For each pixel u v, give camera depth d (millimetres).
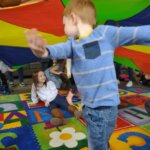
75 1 922
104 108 901
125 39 786
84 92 911
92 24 925
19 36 1874
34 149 1541
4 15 1603
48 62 3816
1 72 3322
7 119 2154
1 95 3225
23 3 1515
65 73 3119
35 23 1750
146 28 725
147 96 2955
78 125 1940
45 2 1525
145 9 1681
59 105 2354
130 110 2346
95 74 872
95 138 944
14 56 2092
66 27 935
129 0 1541
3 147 1573
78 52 864
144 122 2000
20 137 1735
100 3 1554
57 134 1767
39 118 2160
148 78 3623
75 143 1609
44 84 2469
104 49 867
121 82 3992
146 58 2016
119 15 1754
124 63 2182
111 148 1515
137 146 1548
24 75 4758
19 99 2945
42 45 679
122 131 1793
